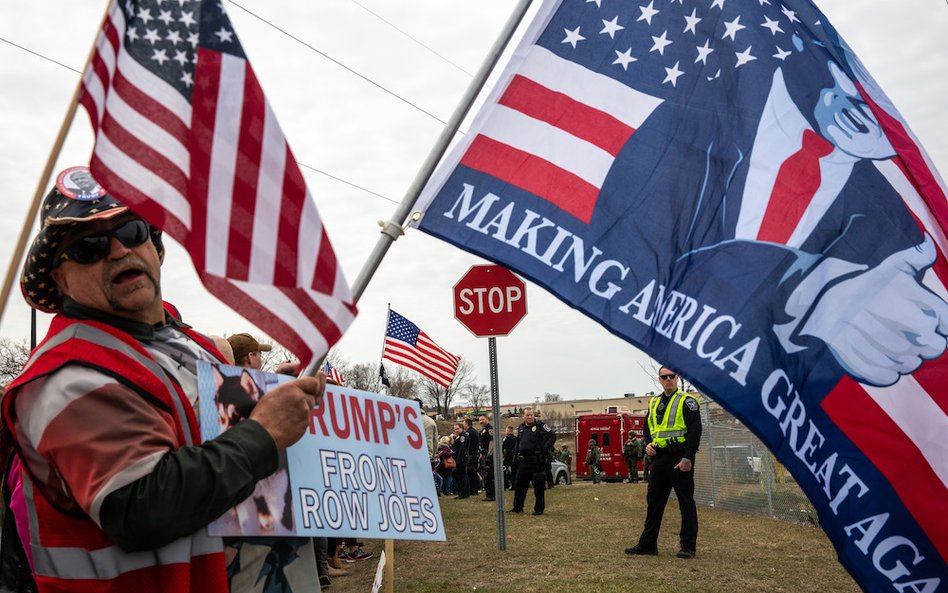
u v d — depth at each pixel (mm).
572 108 3303
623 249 3152
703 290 3109
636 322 3084
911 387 3012
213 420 2061
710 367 3010
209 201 1973
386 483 2535
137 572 1822
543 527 11953
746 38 3385
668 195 3213
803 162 3250
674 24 3412
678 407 8922
